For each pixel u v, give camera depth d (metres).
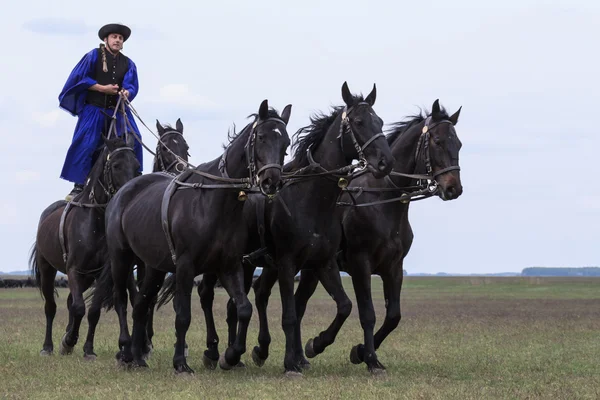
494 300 42.53
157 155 17.48
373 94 13.05
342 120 12.89
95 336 20.61
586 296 48.81
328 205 12.97
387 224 13.62
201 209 12.52
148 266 13.91
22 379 12.77
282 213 12.94
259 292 14.65
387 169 12.58
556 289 65.38
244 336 13.16
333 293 13.41
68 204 16.38
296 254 12.98
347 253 13.76
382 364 14.22
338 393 11.27
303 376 12.86
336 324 13.62
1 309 31.23
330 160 13.04
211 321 14.48
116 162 15.27
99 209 15.70
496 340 19.56
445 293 54.75
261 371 13.89
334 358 16.06
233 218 12.52
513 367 14.46
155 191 13.70
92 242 15.73
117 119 16.81
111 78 17.09
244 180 12.18
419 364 14.91
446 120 13.75
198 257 12.59
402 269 14.01
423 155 13.76
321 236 12.98
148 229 13.33
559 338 20.11
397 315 13.85
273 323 24.45
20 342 19.08
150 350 15.80
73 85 16.70
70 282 15.95
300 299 14.55
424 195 13.73
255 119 12.42
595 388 11.94
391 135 14.51
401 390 11.63
